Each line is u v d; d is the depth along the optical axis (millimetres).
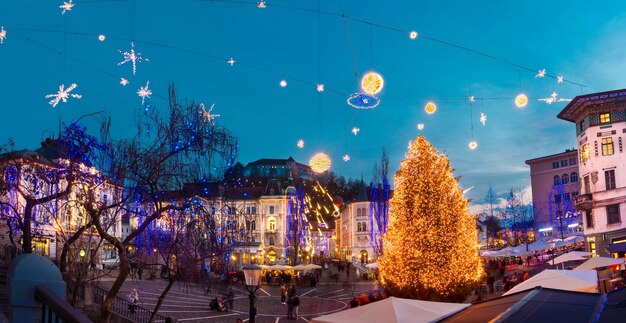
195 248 16844
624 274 30125
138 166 16125
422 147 25422
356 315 11992
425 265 24453
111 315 26000
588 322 5414
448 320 7332
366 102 14094
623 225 49531
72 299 14922
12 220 17938
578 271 19047
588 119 52938
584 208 53094
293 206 90500
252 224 23219
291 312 35844
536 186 93375
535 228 91938
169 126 16781
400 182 25734
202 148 16859
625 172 50031
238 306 42156
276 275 62219
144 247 18078
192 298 43656
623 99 50188
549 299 6680
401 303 11922
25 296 4832
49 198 16281
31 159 17609
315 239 130000
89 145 16578
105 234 15438
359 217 104375
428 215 24734
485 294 36500
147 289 45750
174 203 17250
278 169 131500
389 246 26141
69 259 16266
